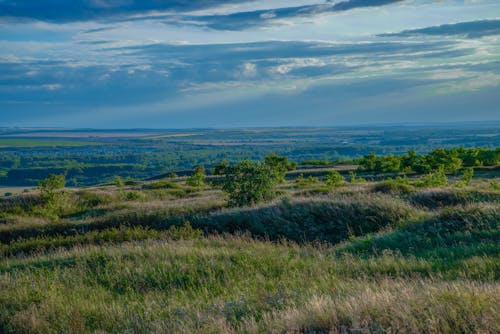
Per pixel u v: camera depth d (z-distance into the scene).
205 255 10.95
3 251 15.16
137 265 10.41
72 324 6.88
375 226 15.34
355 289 7.31
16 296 8.42
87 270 10.48
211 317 6.23
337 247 12.89
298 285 8.23
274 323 5.38
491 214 12.91
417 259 10.18
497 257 9.43
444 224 12.98
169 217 17.95
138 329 6.43
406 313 4.79
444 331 4.40
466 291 5.64
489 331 4.32
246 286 8.57
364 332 4.44
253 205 19.05
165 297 8.26
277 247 13.29
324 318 5.10
